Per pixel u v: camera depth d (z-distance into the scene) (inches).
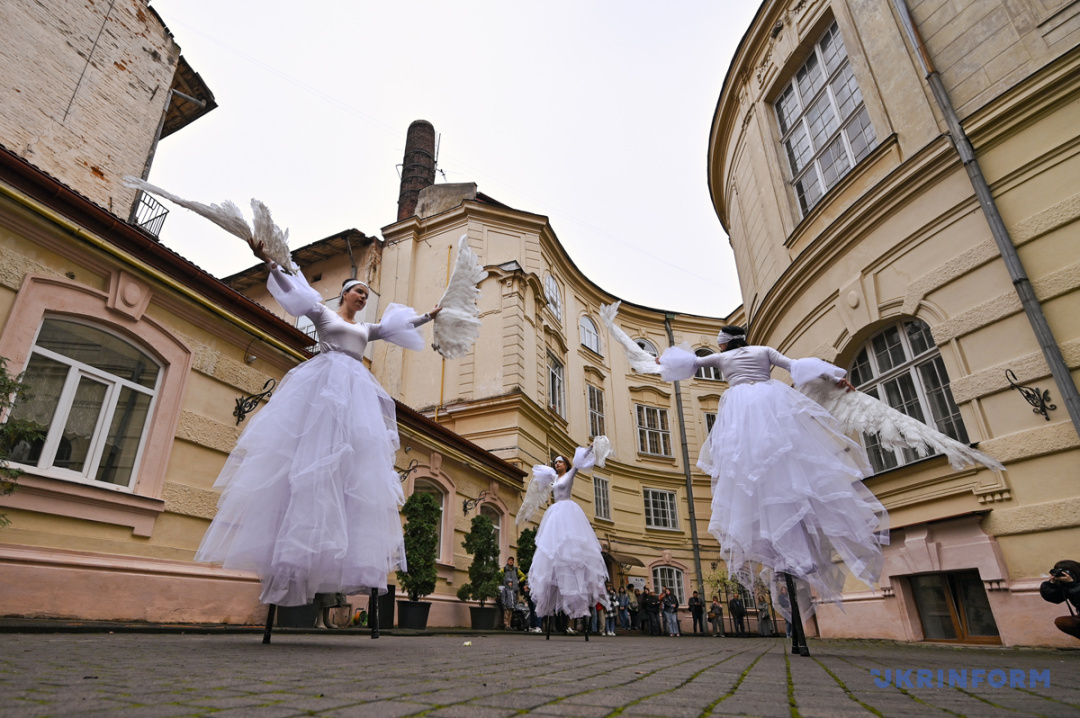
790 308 413.1
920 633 292.0
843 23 380.5
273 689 66.3
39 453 227.6
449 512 487.5
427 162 1026.7
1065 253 244.8
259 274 852.0
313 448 126.5
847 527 139.4
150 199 453.1
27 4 378.9
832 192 372.8
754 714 56.1
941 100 298.7
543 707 58.1
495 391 666.2
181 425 278.1
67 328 244.4
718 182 623.5
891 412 157.3
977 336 271.0
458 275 171.5
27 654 97.9
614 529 847.7
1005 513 250.2
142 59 458.6
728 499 155.2
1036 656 181.3
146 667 85.2
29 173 228.2
